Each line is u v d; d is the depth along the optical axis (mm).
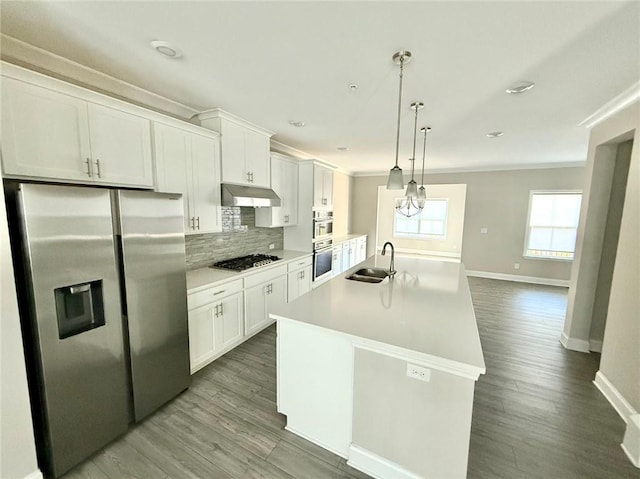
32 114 1566
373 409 1567
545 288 5402
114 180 1991
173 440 1832
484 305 4449
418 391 1435
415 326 1618
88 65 1896
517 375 2576
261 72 1970
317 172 4426
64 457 1582
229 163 2924
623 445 1791
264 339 3205
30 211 1377
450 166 5941
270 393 2307
